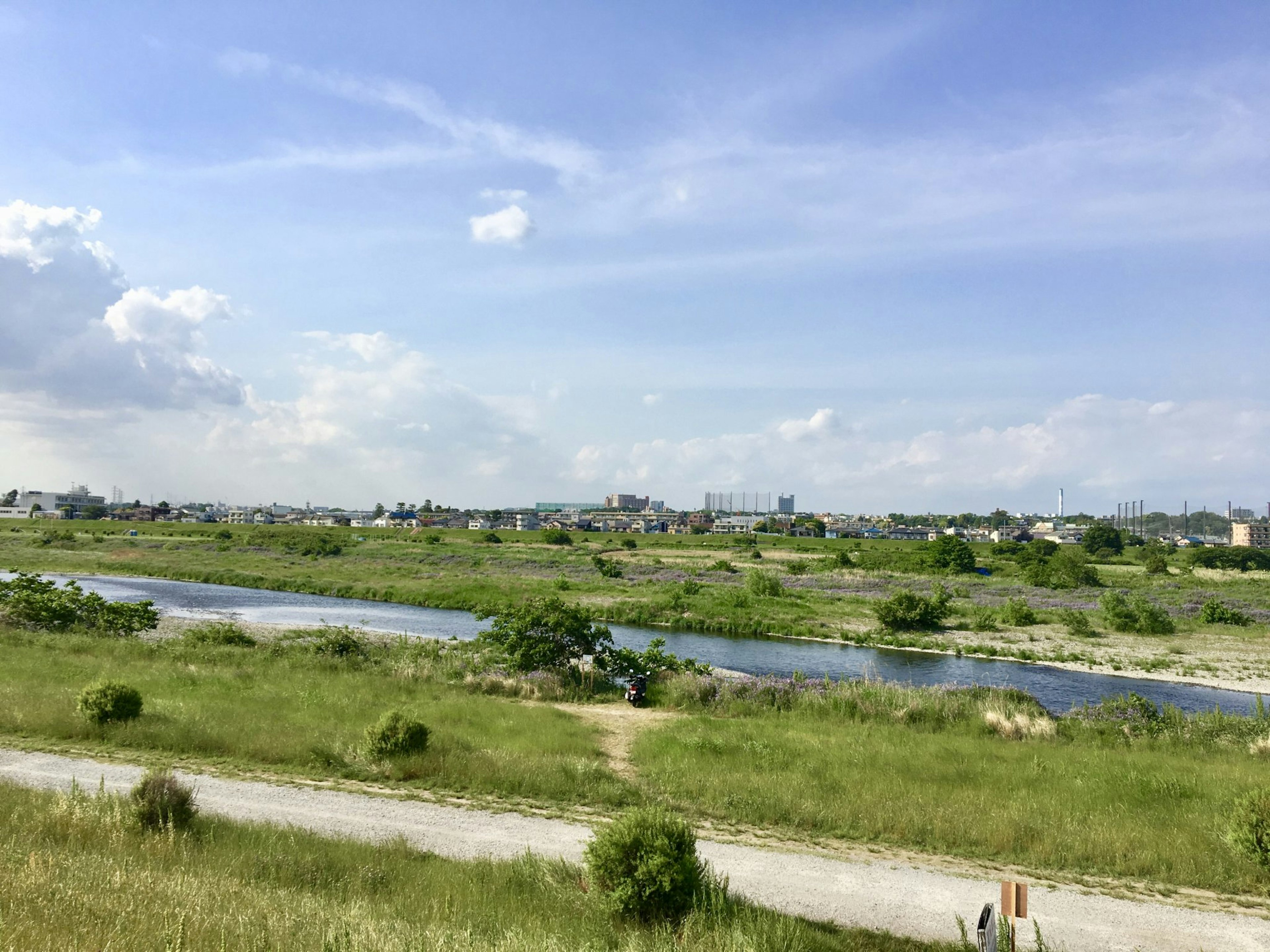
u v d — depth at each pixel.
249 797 13.64
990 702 24.92
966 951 8.84
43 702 18.45
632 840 9.38
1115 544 122.62
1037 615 54.03
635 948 7.83
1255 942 9.57
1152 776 16.11
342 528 187.75
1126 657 40.81
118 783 13.86
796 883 10.92
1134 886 11.27
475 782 15.02
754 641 45.62
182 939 6.70
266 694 21.95
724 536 185.25
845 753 17.86
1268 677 36.66
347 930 7.16
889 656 41.41
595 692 27.36
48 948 5.97
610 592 63.72
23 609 34.03
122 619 35.22
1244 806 12.23
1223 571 95.06
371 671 28.03
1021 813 13.75
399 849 11.12
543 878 10.10
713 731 20.20
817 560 104.94
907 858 12.12
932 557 90.44
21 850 8.99
